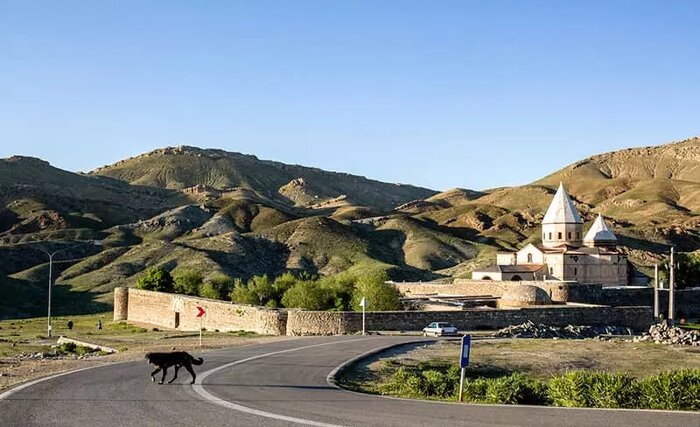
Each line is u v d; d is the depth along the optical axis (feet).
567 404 77.15
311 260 535.19
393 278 458.50
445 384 90.33
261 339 162.20
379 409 63.87
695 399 74.49
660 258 501.15
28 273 459.32
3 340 212.64
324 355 119.34
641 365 136.56
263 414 60.49
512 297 260.01
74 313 370.53
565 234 341.41
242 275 466.70
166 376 87.61
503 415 60.75
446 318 196.85
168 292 311.27
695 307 303.68
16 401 67.67
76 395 71.41
